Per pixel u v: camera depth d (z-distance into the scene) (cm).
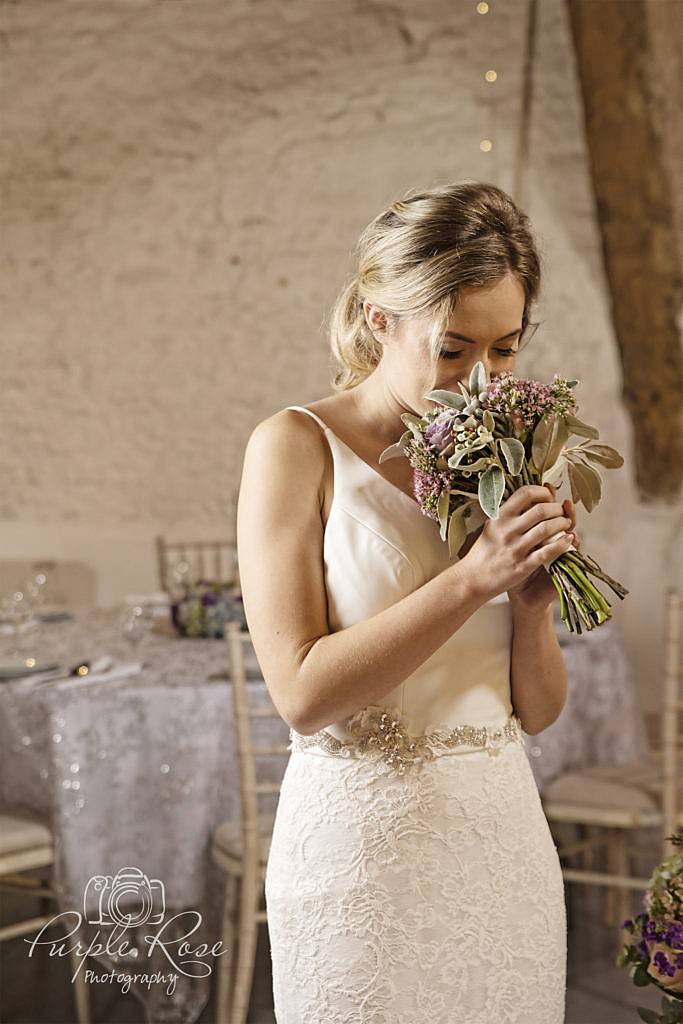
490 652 145
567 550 127
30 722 276
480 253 131
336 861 136
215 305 570
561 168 536
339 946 136
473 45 542
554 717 155
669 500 498
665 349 469
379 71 552
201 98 560
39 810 279
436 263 131
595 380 533
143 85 560
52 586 578
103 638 361
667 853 291
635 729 341
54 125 563
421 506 132
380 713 138
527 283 139
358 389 153
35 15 557
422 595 127
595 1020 280
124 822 269
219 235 566
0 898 371
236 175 563
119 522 581
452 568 128
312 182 559
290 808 142
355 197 558
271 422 144
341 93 555
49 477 582
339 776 138
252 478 140
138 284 571
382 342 144
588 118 461
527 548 123
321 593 136
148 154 564
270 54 556
